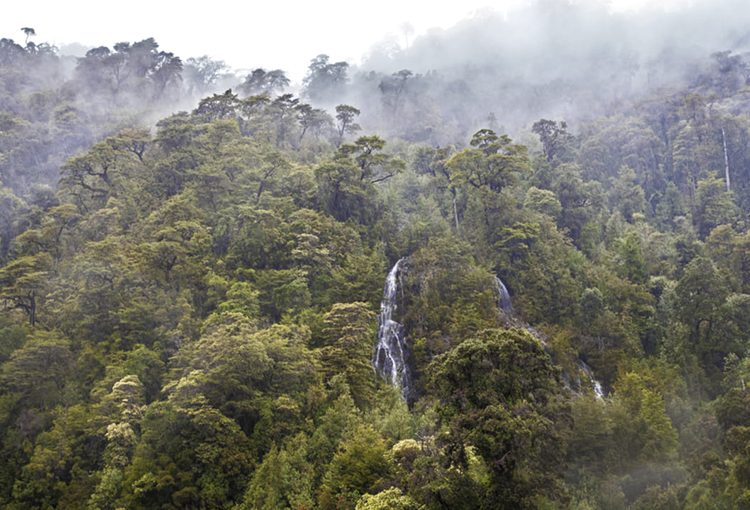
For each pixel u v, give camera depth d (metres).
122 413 55.06
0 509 51.75
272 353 59.47
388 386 63.09
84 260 72.75
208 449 51.81
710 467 50.94
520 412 37.56
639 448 59.75
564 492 38.12
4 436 57.44
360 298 76.31
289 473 48.59
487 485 38.53
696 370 77.81
